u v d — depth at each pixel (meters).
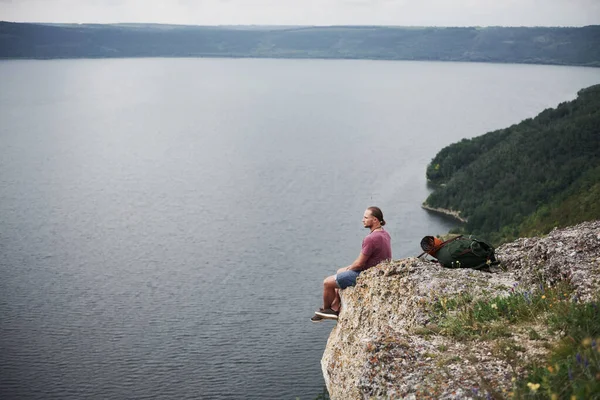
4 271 166.12
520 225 124.62
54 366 108.50
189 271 168.50
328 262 175.62
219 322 129.25
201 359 110.25
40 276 163.00
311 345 116.12
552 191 148.00
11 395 97.56
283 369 105.00
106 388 100.12
